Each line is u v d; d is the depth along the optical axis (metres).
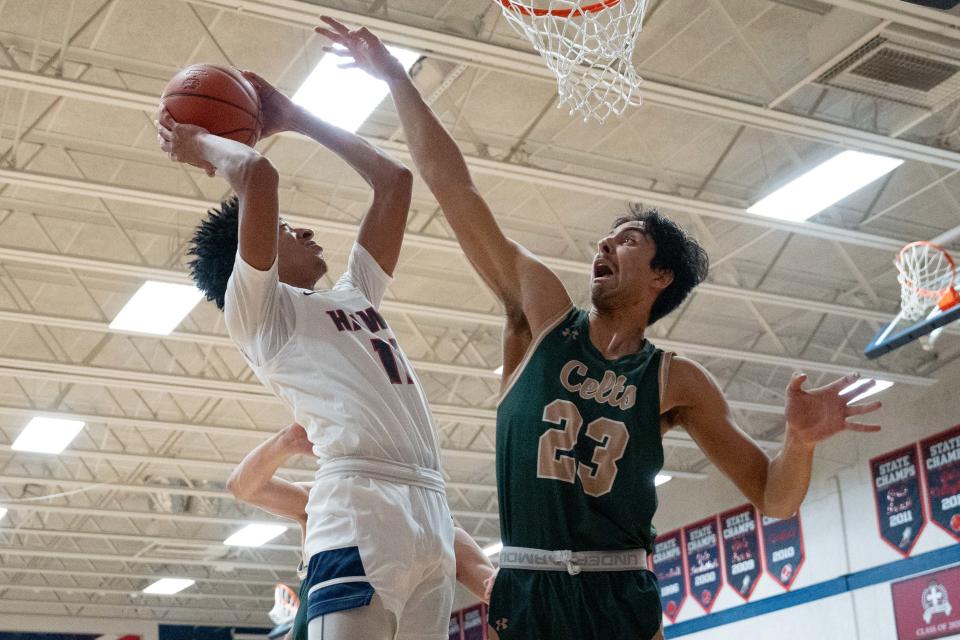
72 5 8.16
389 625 2.52
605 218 11.91
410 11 8.19
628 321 2.88
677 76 9.59
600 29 5.97
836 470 15.27
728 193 11.23
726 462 2.77
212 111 3.08
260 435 16.08
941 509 13.62
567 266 11.27
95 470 18.73
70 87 8.23
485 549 21.84
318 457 2.74
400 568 2.55
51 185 9.61
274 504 3.53
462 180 2.86
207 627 26.75
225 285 3.23
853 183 9.67
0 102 9.73
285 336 2.81
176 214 11.56
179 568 24.22
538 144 10.52
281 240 3.06
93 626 25.97
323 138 3.32
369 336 2.87
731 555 16.86
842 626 14.79
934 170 10.73
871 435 14.80
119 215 11.51
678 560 17.91
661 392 2.72
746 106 8.48
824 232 10.70
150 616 26.52
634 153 10.71
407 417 2.77
